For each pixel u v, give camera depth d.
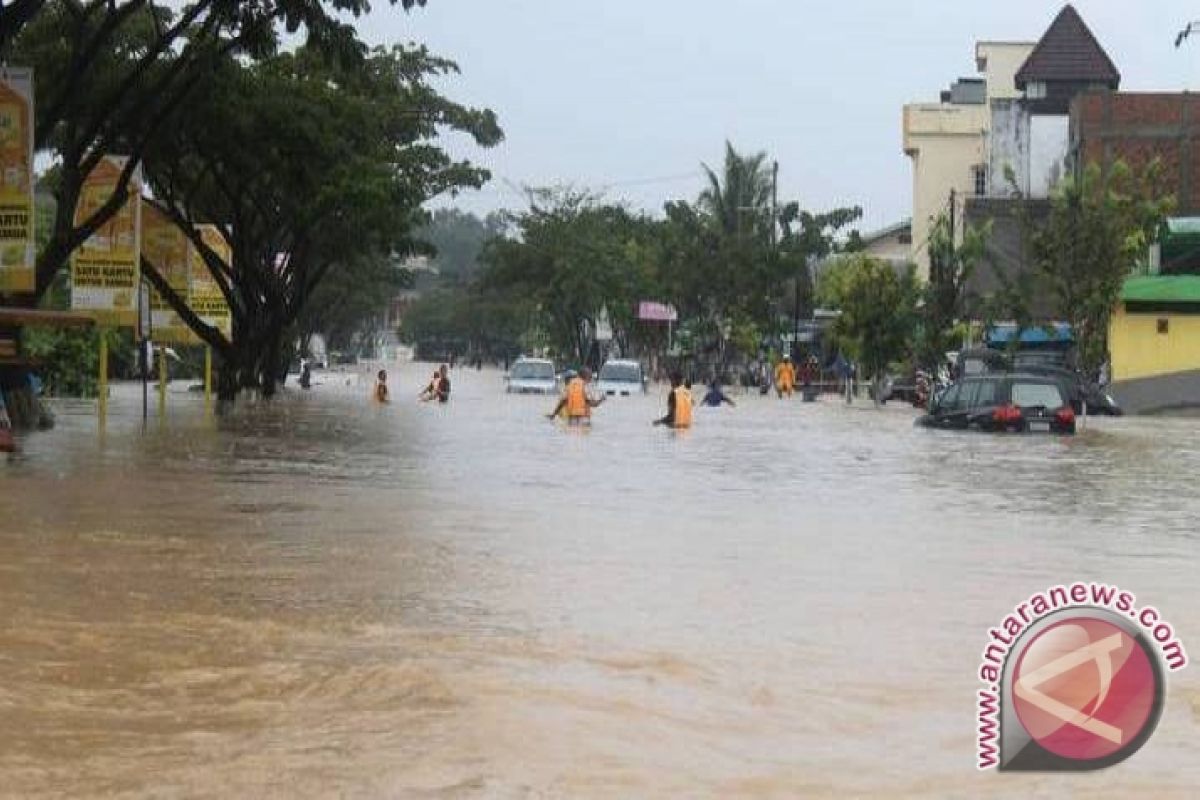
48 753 7.60
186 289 44.25
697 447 32.09
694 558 14.73
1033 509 20.08
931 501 21.00
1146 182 59.84
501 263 103.75
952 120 95.50
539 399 60.81
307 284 59.72
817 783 7.47
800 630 11.15
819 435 37.25
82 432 32.88
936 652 10.43
